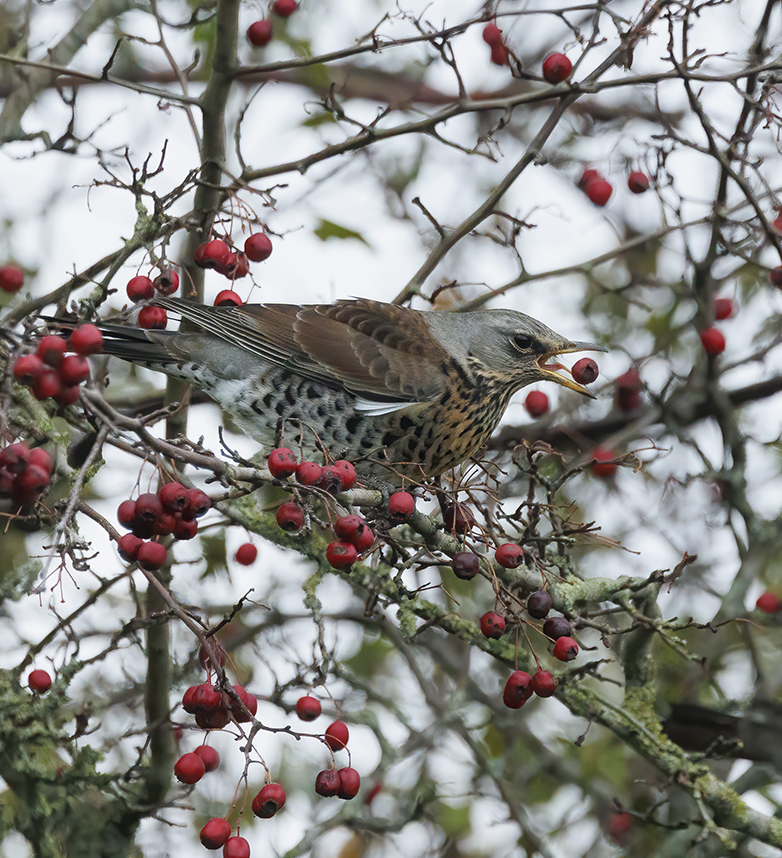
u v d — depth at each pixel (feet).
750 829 30.07
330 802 38.19
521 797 39.17
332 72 41.70
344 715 37.68
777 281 35.24
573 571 30.17
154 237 29.09
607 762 38.32
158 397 37.58
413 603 31.12
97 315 31.58
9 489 21.33
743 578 37.68
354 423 35.24
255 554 34.71
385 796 38.81
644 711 32.12
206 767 25.84
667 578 29.09
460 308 36.22
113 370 39.86
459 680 39.47
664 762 30.50
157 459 21.88
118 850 31.24
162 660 30.81
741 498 38.55
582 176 39.01
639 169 37.24
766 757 34.55
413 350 36.01
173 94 29.12
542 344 37.70
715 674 39.09
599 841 38.22
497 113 43.98
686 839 35.91
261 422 34.86
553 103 44.04
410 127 31.68
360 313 36.60
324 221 37.29
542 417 40.55
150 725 28.27
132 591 28.17
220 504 32.60
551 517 28.30
